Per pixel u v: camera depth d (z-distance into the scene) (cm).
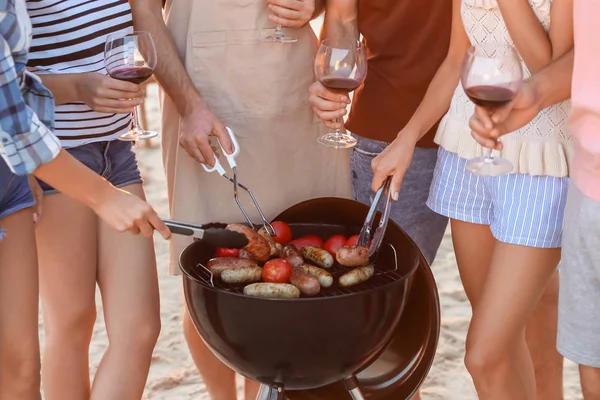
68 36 244
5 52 180
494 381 250
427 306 233
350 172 305
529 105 215
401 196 302
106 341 371
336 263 237
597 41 199
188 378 343
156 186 527
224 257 225
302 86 274
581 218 215
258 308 202
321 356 209
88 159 254
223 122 271
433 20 278
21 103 183
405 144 252
